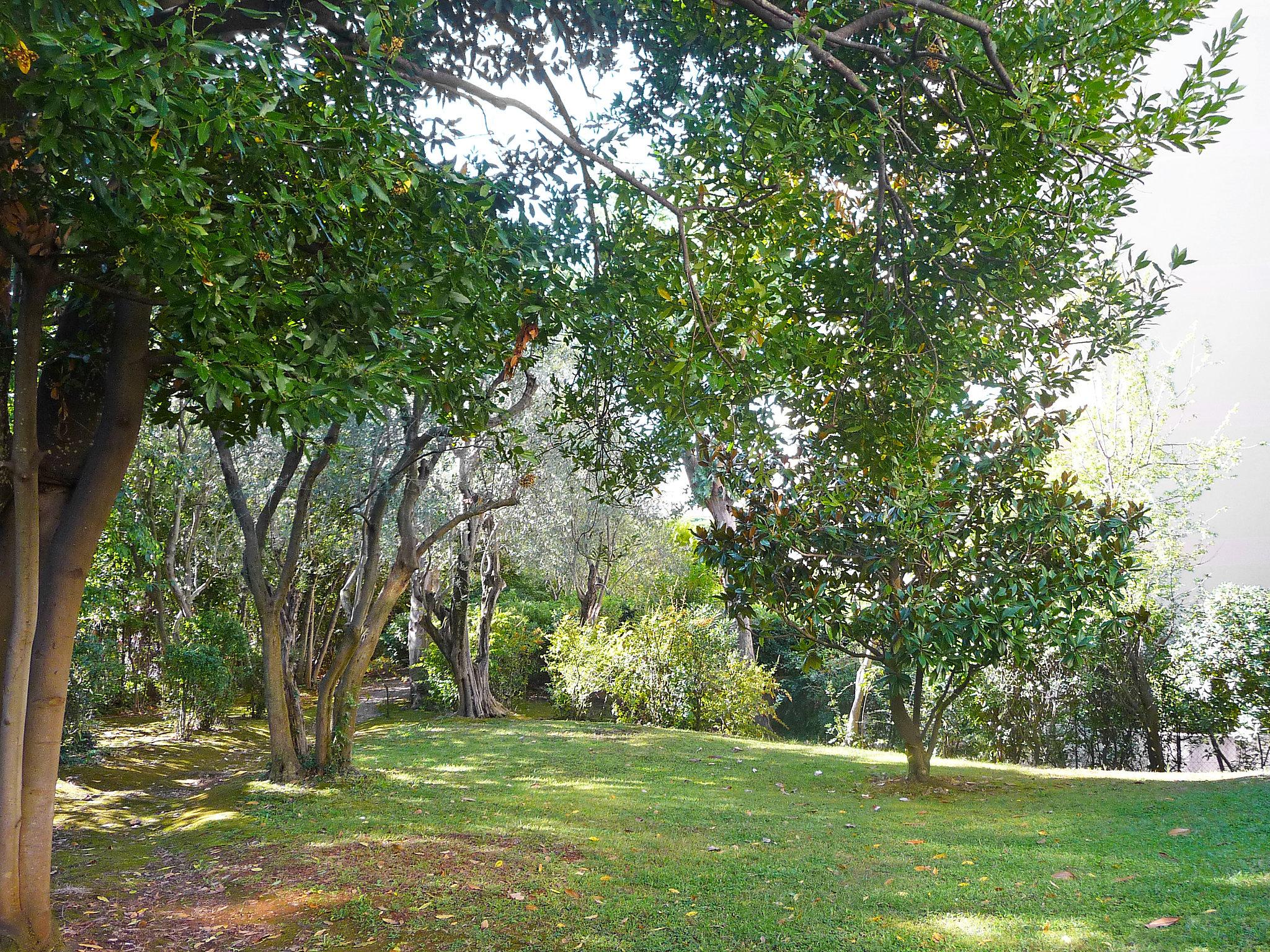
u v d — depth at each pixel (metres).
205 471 15.21
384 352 3.66
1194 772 11.78
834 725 17.00
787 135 3.74
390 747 12.02
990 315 4.21
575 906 4.91
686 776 9.77
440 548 17.67
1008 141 3.61
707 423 4.42
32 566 4.03
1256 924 3.93
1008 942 4.05
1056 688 12.00
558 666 17.44
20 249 3.69
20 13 2.33
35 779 4.21
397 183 3.56
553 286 4.40
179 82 2.61
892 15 3.69
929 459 4.32
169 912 4.96
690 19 4.40
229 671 14.77
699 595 20.17
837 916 4.65
